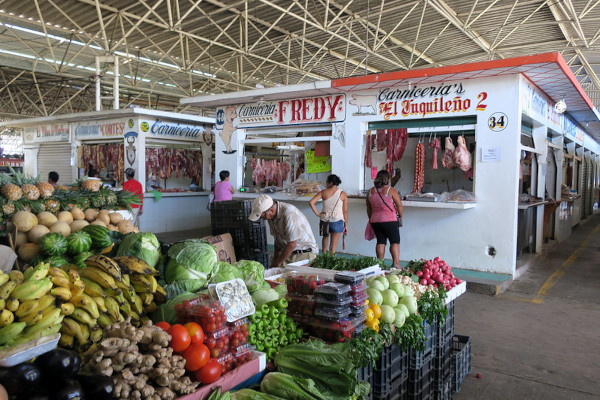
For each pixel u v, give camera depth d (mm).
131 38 13242
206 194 13070
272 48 14930
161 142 12328
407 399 3125
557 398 3650
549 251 9898
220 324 2225
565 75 6840
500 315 5617
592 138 17672
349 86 7750
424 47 14875
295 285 2896
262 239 5430
